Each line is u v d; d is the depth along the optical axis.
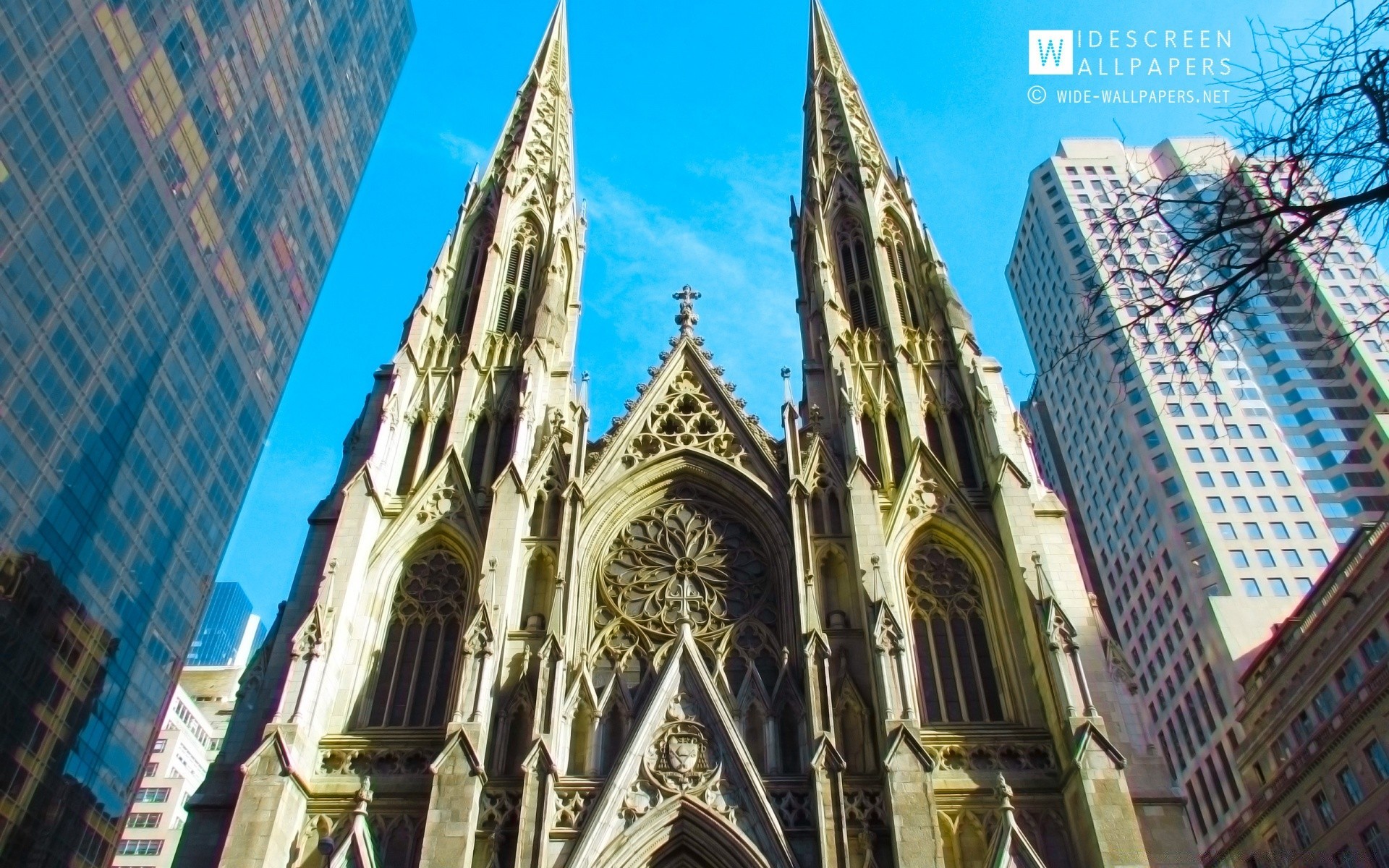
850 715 40.94
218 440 93.19
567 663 42.69
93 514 74.44
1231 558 101.88
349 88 118.88
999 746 40.03
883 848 36.94
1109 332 17.27
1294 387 116.88
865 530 45.69
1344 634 72.19
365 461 49.34
